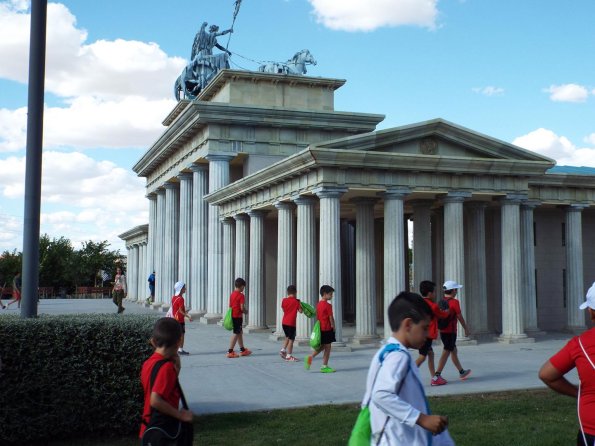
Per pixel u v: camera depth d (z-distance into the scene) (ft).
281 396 48.24
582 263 102.27
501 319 99.19
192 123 123.95
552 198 97.50
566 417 40.98
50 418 34.58
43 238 279.28
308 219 83.56
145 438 21.50
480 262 91.45
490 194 84.79
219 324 114.83
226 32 160.25
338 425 38.65
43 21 39.81
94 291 256.32
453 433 36.88
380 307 121.29
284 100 133.49
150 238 186.19
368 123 128.88
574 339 19.17
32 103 39.27
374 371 17.66
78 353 35.60
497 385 52.39
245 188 99.14
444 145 82.48
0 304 173.27
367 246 85.81
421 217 90.68
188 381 55.42
